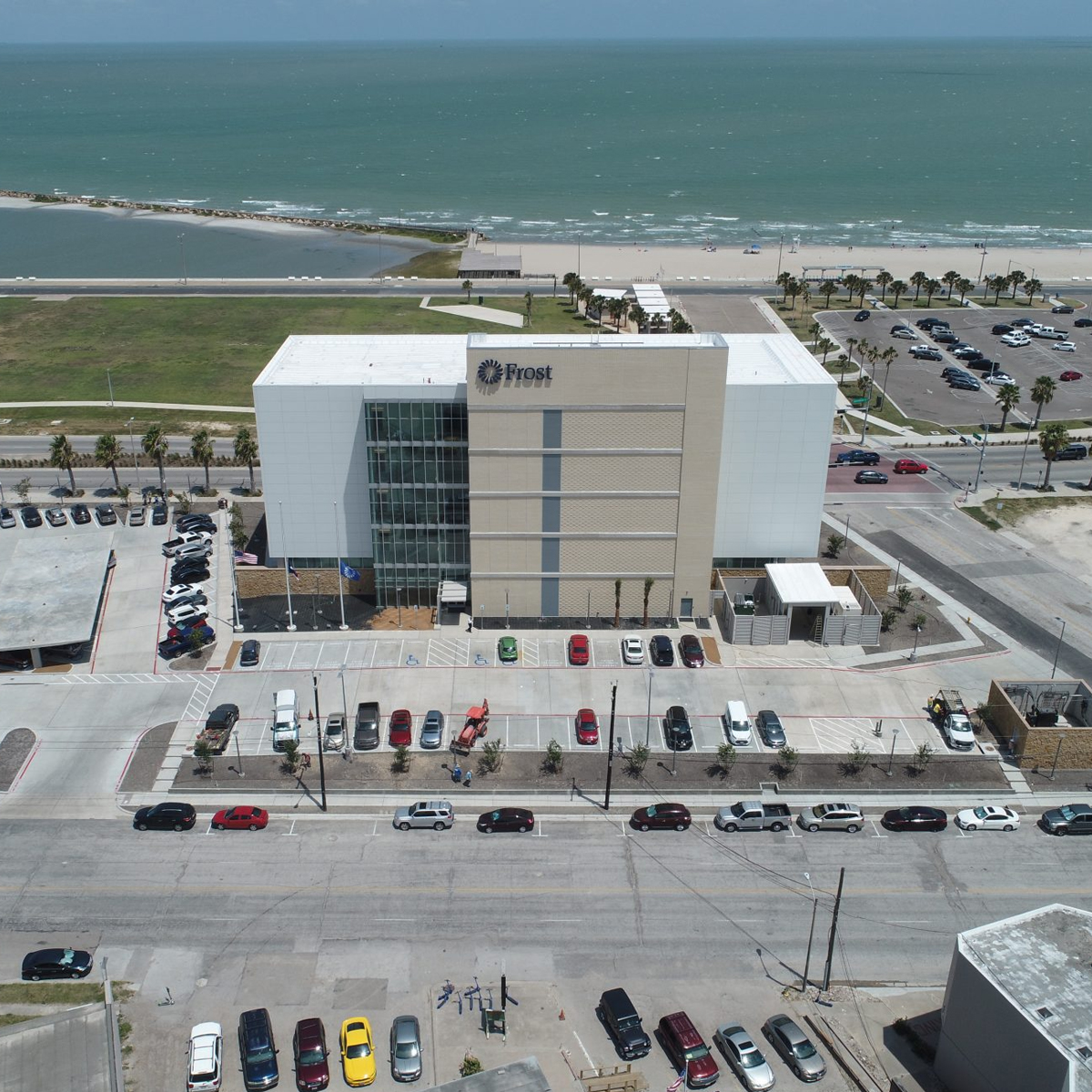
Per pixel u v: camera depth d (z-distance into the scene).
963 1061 56.34
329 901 69.44
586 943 66.62
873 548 117.88
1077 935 57.50
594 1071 57.69
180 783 80.12
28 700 89.62
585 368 92.06
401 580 103.50
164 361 182.50
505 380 92.44
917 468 139.00
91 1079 54.72
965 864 73.81
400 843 74.62
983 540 120.75
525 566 100.31
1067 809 77.12
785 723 87.75
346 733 85.69
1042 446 132.75
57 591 101.38
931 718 88.94
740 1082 57.56
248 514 122.94
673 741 84.19
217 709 86.19
